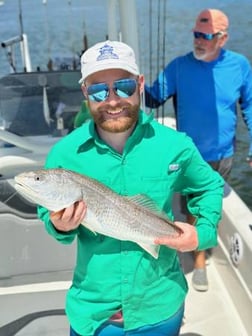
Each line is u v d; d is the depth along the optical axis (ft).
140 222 5.95
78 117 9.61
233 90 11.99
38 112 9.78
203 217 6.46
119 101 5.82
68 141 6.20
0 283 9.64
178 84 12.03
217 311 10.12
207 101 11.87
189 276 11.23
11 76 9.98
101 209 5.77
